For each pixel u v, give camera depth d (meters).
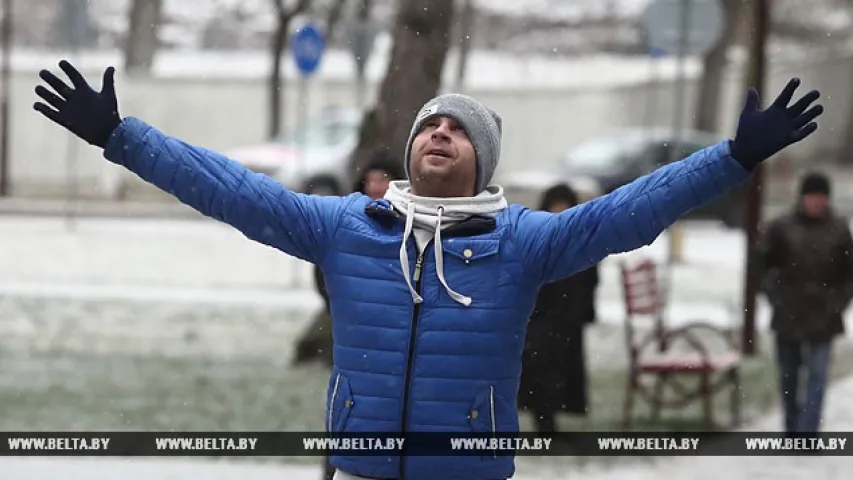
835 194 77.38
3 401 22.77
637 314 22.58
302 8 73.38
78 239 50.53
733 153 8.77
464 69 80.38
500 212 9.34
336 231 9.28
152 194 70.25
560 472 19.19
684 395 23.09
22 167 73.38
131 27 87.12
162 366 26.38
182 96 76.94
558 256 9.12
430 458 8.95
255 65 91.06
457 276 9.03
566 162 60.66
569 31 116.69
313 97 79.75
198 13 113.62
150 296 36.03
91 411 22.16
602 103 83.88
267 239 9.29
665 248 50.47
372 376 9.02
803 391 23.20
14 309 32.75
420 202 9.18
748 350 29.03
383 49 84.19
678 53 32.69
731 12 82.88
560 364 20.50
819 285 21.11
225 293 37.25
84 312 32.81
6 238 49.94
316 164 61.97
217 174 9.16
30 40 110.75
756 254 25.23
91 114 9.02
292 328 31.61
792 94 8.66
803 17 113.12
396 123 27.41
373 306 9.06
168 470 18.34
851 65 98.25
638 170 59.69
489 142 9.40
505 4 117.94
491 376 9.01
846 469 19.64
